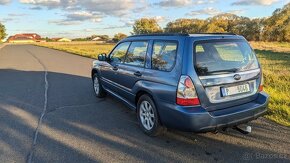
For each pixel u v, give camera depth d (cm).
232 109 449
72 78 1161
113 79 652
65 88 944
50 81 1098
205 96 428
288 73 1222
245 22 7956
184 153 442
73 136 516
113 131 537
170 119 446
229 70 451
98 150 457
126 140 495
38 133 532
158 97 465
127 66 577
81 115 637
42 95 844
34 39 16400
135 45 572
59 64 1767
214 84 433
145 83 502
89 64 1714
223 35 476
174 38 465
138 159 425
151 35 529
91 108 691
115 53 661
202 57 438
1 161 425
